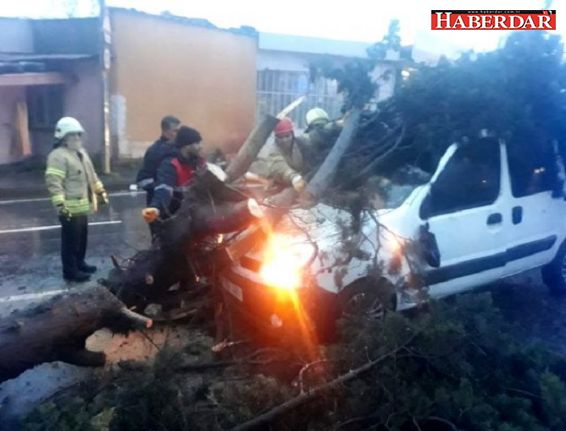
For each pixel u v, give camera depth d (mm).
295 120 16547
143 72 12914
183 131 4461
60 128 5309
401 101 4559
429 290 4203
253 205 3539
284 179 4418
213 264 3932
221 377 3475
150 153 5062
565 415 2818
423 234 4055
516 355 3307
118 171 12398
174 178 4418
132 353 4020
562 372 3389
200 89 14172
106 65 11891
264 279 3701
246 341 3871
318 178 4094
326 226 4000
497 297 5434
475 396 2994
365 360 3059
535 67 4555
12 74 11188
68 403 2754
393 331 3047
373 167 4371
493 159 4637
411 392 2883
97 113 12656
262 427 2842
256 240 3805
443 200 4293
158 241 3977
